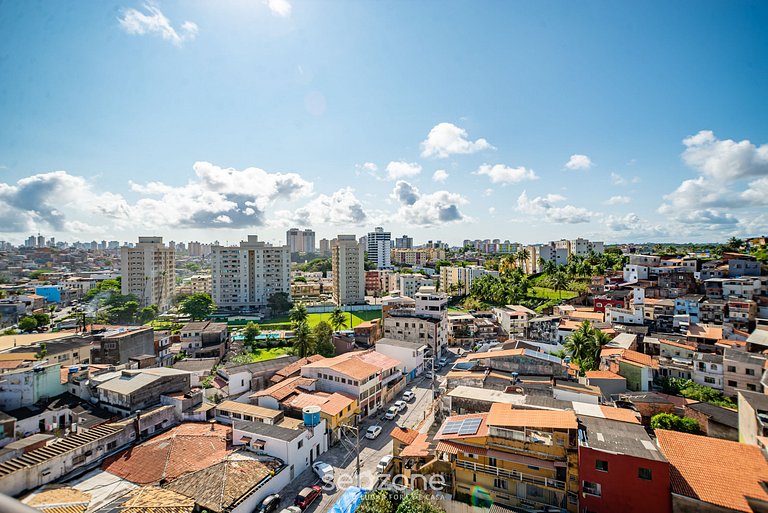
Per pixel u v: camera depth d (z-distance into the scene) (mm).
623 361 53969
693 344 60406
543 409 31891
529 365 48719
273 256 155375
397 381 61312
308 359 64500
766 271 88688
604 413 30766
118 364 58688
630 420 29234
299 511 31891
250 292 154250
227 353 85812
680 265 105062
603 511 23938
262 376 57406
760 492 21844
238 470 33250
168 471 33469
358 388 50312
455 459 29750
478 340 94000
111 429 37531
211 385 56031
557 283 119375
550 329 79938
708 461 24469
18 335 66625
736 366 50281
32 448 33156
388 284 193500
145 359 55219
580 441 25359
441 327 85562
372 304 158375
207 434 39812
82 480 32750
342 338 85500
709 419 38562
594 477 24297
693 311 75000
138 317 119688
